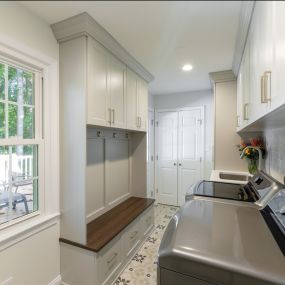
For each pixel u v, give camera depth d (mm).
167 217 3369
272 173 1900
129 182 2957
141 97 2666
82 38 1613
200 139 3709
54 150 1697
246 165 2648
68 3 1370
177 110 3873
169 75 2799
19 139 1493
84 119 1620
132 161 3010
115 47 1909
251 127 1806
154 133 4059
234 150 2697
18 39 1403
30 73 1599
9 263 1369
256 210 1261
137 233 2352
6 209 1451
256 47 1241
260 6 1114
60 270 1753
